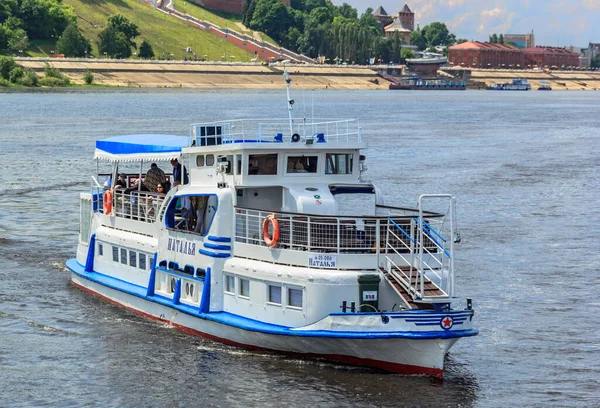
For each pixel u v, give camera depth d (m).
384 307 43.38
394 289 42.81
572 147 156.88
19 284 60.94
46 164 127.06
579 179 112.44
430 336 41.53
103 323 51.94
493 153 144.75
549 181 110.56
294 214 44.09
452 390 42.44
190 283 49.28
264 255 45.41
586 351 48.28
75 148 150.00
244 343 46.59
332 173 48.16
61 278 62.72
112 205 56.91
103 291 56.94
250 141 48.72
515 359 47.06
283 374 43.75
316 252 43.44
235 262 46.69
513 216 86.62
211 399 41.31
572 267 66.12
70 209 91.19
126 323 51.91
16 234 78.12
